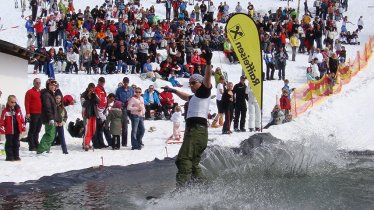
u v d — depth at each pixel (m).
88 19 37.81
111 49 31.86
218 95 23.06
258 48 18.75
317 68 33.75
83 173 13.54
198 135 10.45
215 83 29.58
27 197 11.23
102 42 33.78
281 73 34.56
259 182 11.09
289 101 23.59
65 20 36.53
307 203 9.30
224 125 21.00
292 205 9.18
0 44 19.27
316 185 10.79
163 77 31.56
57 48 36.03
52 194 11.52
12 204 10.59
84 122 17.72
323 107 25.28
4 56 19.89
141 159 16.14
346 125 22.33
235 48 18.84
